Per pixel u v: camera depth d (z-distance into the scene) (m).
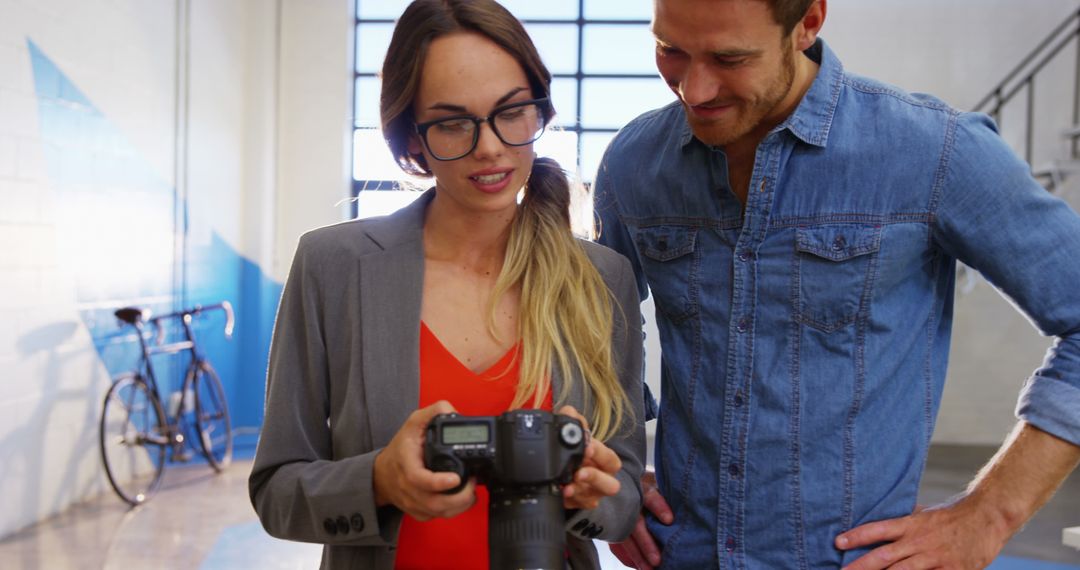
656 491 1.37
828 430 1.24
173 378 6.16
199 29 6.54
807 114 1.22
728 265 1.28
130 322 5.24
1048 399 1.16
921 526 1.19
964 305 7.48
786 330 1.25
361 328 1.20
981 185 1.17
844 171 1.22
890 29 7.58
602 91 7.96
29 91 4.59
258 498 1.21
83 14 5.08
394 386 1.18
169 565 4.01
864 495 1.23
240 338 7.38
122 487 5.39
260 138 7.40
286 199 7.69
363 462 1.08
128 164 5.61
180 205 6.29
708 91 1.09
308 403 1.23
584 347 1.22
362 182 7.91
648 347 6.87
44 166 4.71
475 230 1.24
